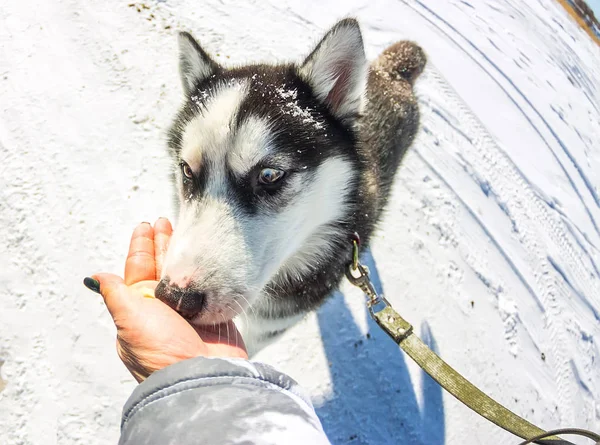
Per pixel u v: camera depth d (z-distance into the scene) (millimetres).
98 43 769
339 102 442
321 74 423
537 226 891
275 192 387
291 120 397
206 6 869
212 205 366
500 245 804
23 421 510
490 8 1383
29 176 636
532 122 1083
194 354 291
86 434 511
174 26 821
